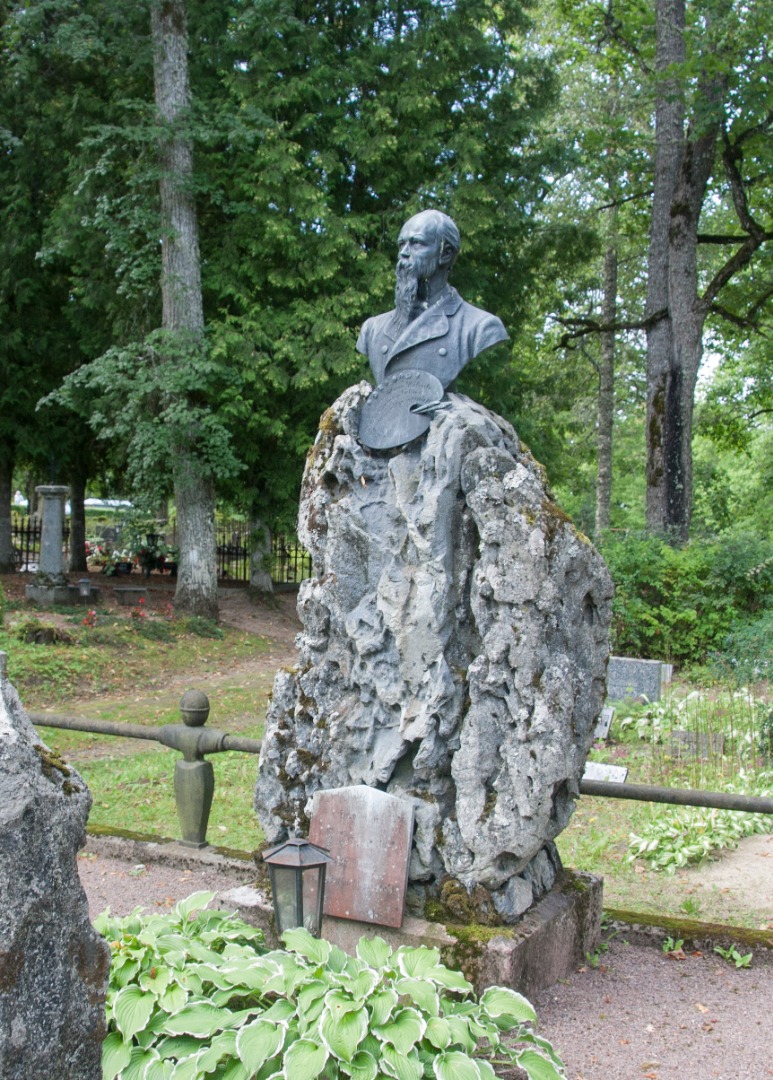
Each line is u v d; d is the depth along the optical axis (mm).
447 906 4398
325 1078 3055
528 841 4316
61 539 20422
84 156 19766
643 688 12977
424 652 4508
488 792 4383
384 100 20266
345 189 21172
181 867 6406
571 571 4488
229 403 19141
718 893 6344
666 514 20422
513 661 4309
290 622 21688
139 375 18109
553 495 4961
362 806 4547
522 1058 3254
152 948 3457
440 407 4730
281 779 5012
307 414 20906
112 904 5746
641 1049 4059
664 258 20812
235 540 30531
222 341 18594
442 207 19906
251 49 20031
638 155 23156
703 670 14844
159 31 18547
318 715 4934
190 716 6566
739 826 7363
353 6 21562
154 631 17422
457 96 21375
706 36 18000
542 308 28484
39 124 21828
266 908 4734
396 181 20359
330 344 19375
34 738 2352
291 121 20328
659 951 5117
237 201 19859
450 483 4523
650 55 21031
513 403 22422
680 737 9984
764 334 22828
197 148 19938
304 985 3234
